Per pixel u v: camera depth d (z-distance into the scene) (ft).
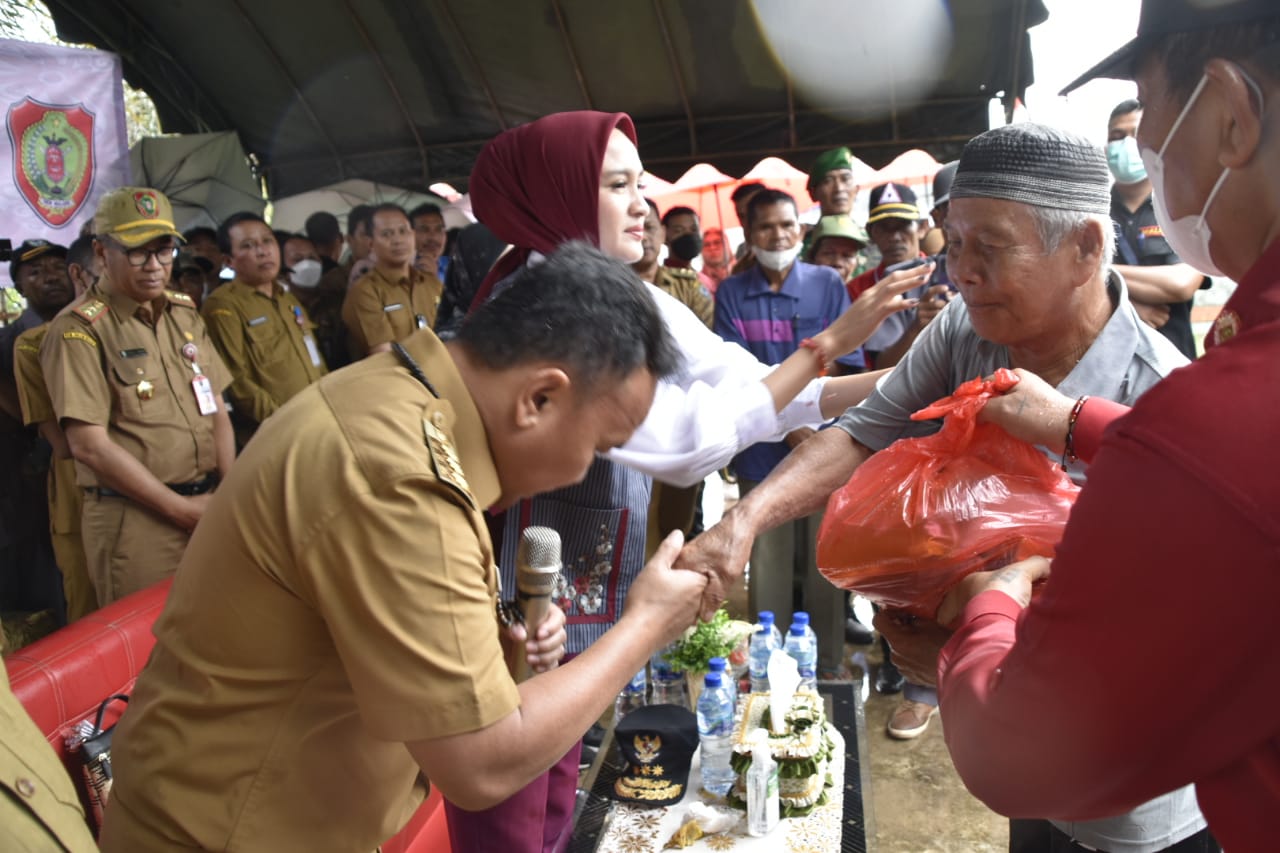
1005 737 2.43
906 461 4.35
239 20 17.72
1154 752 2.18
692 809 6.82
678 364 3.86
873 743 10.36
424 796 4.27
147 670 3.77
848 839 6.66
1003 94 18.57
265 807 3.55
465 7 16.97
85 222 13.87
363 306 14.67
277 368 13.70
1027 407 4.17
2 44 12.81
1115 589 2.11
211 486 10.73
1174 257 9.64
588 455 3.73
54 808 2.63
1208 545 1.97
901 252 12.34
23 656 6.00
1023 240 4.27
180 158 20.07
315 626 3.46
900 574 4.24
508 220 6.16
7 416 13.08
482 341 3.59
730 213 26.40
